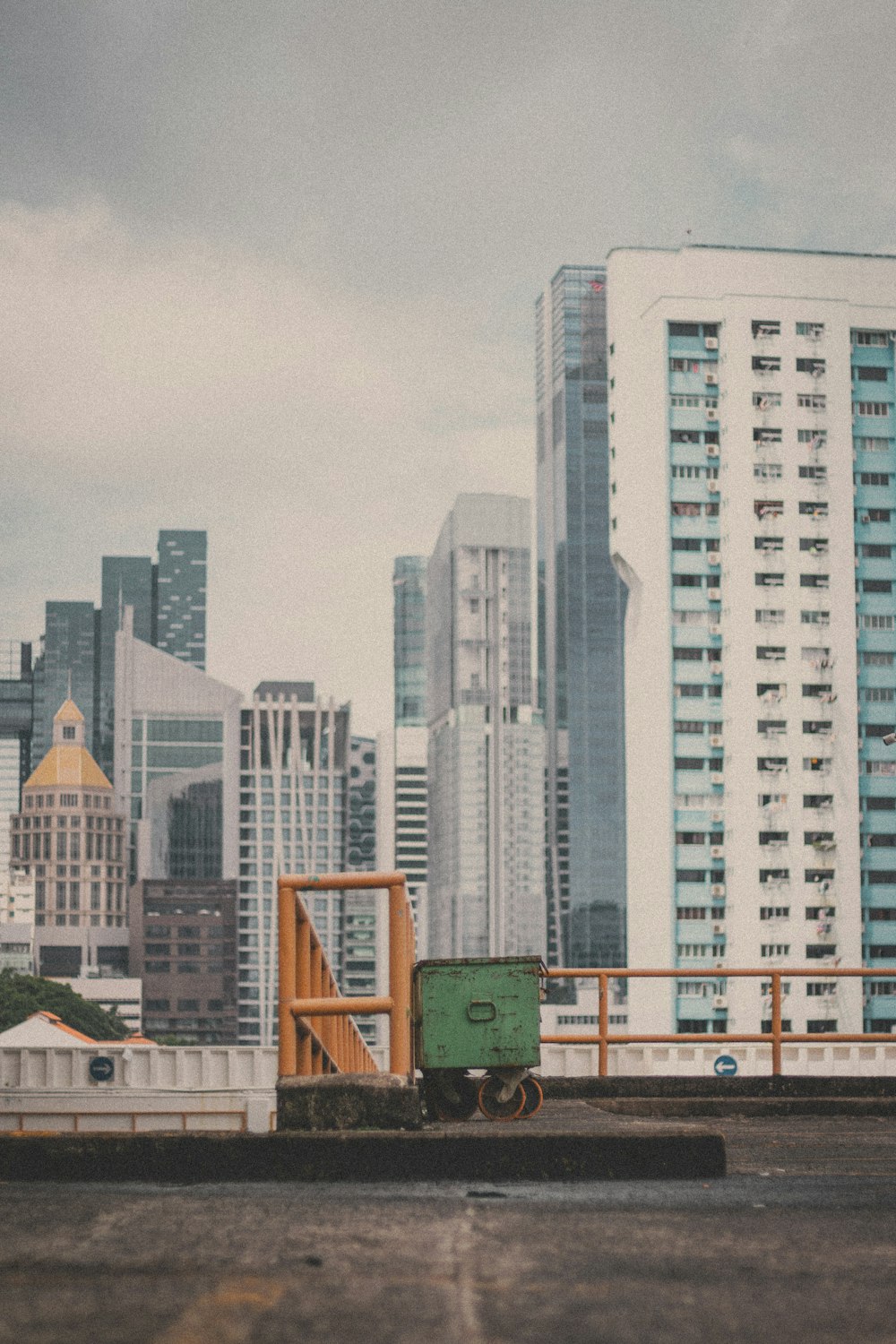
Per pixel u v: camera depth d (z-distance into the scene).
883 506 171.62
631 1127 11.47
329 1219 8.58
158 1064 28.45
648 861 166.88
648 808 167.62
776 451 170.00
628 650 171.50
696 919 164.38
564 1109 15.83
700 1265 7.50
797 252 172.00
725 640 168.12
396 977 11.81
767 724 167.25
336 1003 11.82
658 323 170.50
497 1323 6.34
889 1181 10.41
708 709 167.25
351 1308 6.55
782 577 169.00
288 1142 10.43
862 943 166.00
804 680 168.25
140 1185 10.13
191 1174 10.41
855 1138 13.62
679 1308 6.66
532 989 13.30
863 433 172.25
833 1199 9.56
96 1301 6.64
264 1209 8.95
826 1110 16.67
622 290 171.50
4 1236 8.04
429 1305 6.62
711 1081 17.92
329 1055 16.53
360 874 11.96
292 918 12.05
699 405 170.38
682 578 168.75
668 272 171.25
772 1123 15.71
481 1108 13.66
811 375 171.00
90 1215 8.69
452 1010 13.34
